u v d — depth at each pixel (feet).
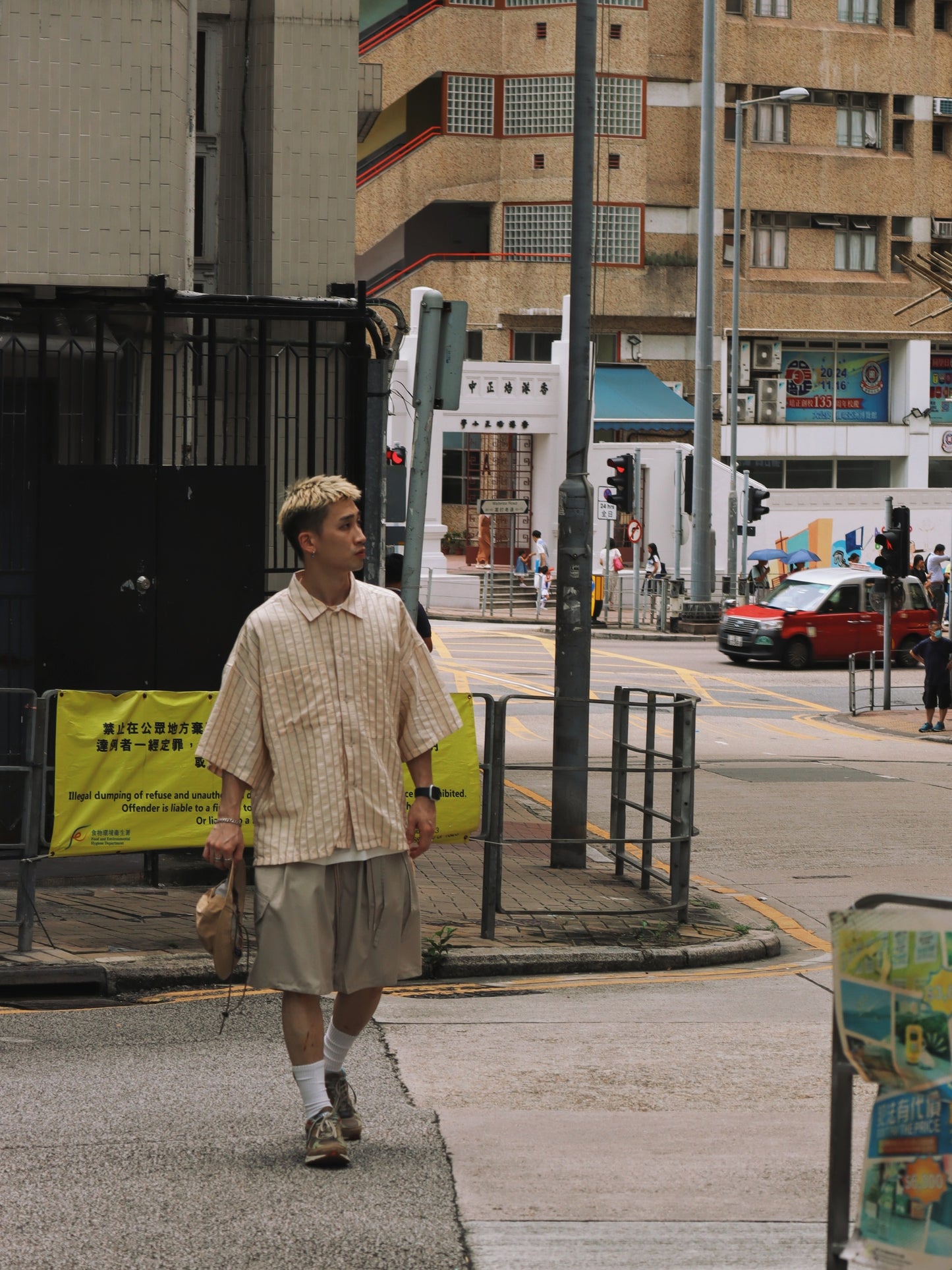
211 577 39.52
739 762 74.13
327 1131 19.19
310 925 18.97
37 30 39.99
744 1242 16.93
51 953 31.40
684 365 209.56
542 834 50.08
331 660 19.33
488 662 114.42
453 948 33.71
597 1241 16.89
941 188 222.48
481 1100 22.89
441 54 194.59
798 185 214.28
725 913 40.06
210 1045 25.99
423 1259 16.26
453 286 196.13
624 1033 27.53
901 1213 13.17
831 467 220.02
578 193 43.50
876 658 121.80
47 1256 16.26
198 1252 16.40
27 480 41.42
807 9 214.28
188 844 33.55
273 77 43.60
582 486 43.55
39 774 31.73
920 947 13.19
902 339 219.20
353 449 42.65
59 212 40.29
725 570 181.98
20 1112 21.74
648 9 203.62
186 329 42.91
